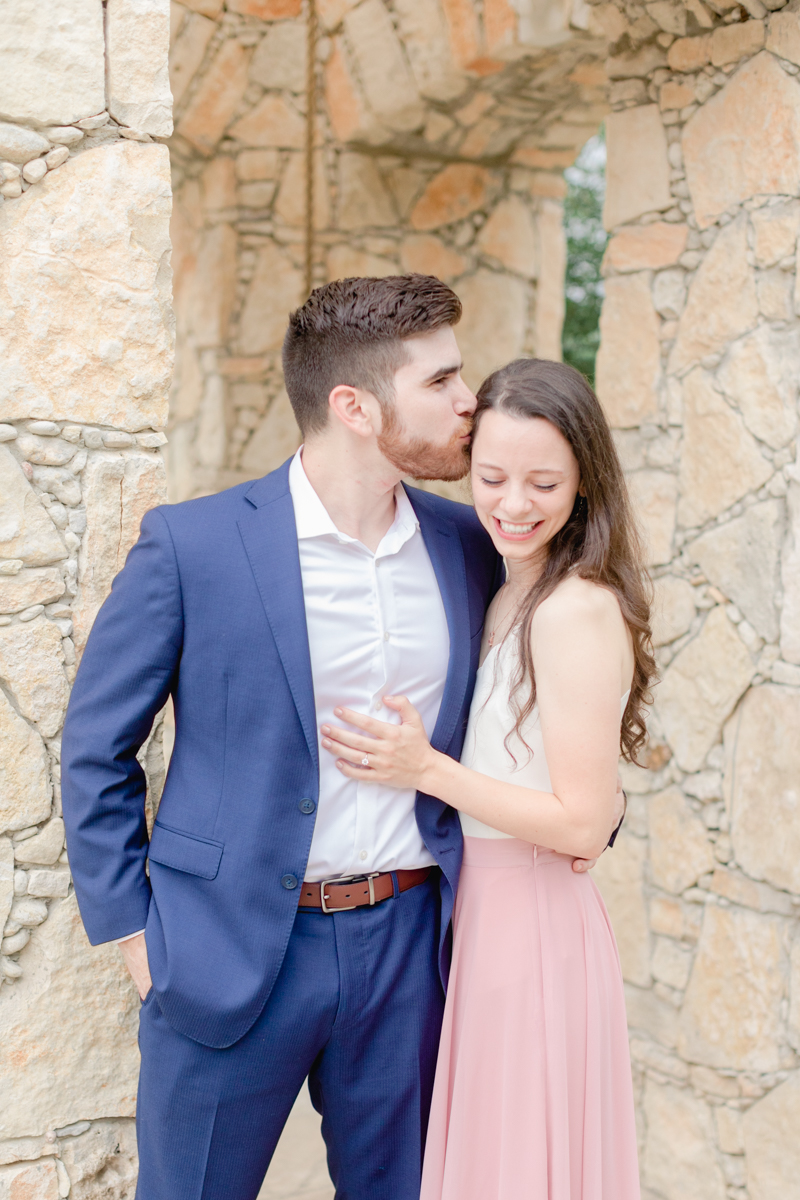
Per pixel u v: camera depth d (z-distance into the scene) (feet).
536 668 4.95
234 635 4.82
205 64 13.41
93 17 4.86
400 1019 5.20
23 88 4.76
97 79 4.89
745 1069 8.09
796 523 7.54
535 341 15.69
